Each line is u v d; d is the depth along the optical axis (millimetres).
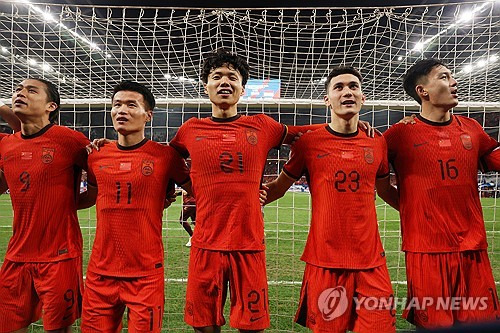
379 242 2111
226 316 3201
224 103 2119
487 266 2158
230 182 2059
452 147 2152
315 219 2131
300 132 2287
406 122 2262
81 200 2480
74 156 2338
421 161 2150
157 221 2191
